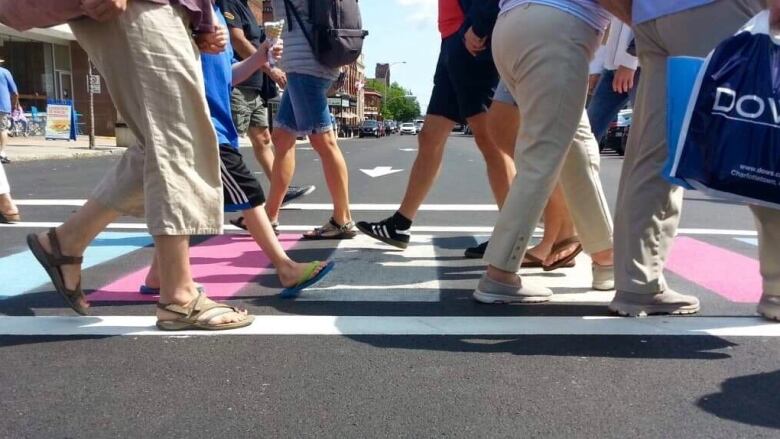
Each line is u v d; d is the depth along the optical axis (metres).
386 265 3.94
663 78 2.63
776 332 2.63
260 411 1.97
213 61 3.04
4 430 1.85
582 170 3.19
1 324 2.74
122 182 2.67
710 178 2.38
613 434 1.84
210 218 2.62
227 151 3.03
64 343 2.51
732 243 4.63
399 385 2.15
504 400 2.04
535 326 2.72
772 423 1.90
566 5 2.74
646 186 2.77
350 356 2.39
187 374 2.23
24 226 5.17
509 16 2.88
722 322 2.76
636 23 2.64
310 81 4.51
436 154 4.10
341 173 4.76
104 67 2.47
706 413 1.96
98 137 28.73
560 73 2.76
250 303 3.09
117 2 2.29
